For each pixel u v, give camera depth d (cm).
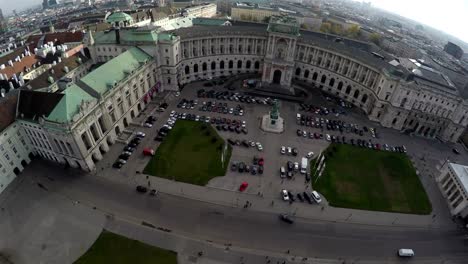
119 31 13538
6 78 11112
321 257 7338
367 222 8394
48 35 16688
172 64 13525
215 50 15500
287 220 8100
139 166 9569
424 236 8219
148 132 11231
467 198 8650
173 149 10419
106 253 6994
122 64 11488
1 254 6869
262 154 10556
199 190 8850
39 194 8450
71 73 12319
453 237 8300
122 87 10756
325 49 14900
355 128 12644
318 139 11731
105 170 9362
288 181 9456
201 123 11969
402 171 10550
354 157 10944
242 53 16150
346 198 9081
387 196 9388
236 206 8438
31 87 10144
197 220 7962
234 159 10194
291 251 7394
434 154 11888
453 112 12294
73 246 7112
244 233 7725
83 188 8700
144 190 8650
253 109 13325
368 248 7694
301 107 13900
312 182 9512
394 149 11688
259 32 15638
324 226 8119
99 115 9512
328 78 15488
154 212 8094
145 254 7031
